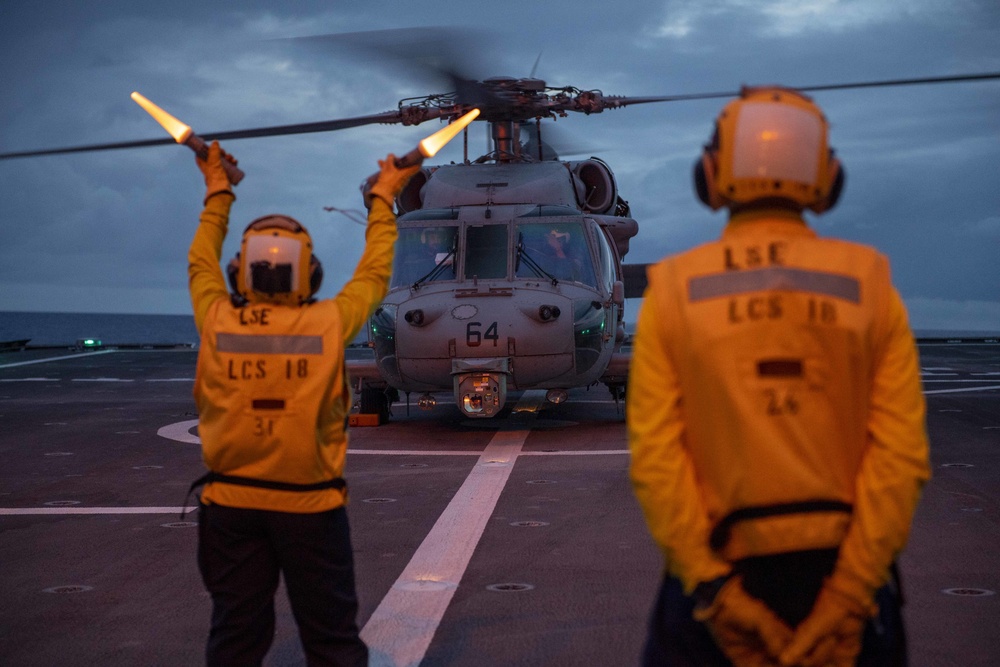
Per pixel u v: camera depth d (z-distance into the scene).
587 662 4.59
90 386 20.86
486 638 4.93
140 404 17.25
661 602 2.54
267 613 3.49
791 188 2.40
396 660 4.63
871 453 2.31
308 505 3.34
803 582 2.29
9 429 13.77
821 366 2.28
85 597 5.71
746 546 2.29
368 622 5.19
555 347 12.27
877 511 2.24
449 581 5.94
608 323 13.13
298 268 3.39
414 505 8.27
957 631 4.94
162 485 9.43
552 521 7.57
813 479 2.26
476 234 13.28
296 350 3.32
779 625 2.29
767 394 2.28
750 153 2.40
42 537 7.27
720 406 2.30
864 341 2.29
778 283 2.30
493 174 14.34
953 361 25.75
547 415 15.24
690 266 2.39
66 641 4.96
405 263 13.22
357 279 3.56
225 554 3.42
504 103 13.73
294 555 3.36
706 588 2.30
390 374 12.77
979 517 7.57
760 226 2.44
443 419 14.97
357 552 6.66
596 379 13.45
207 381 3.37
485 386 12.16
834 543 2.27
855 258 2.37
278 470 3.32
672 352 2.37
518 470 9.99
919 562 6.27
